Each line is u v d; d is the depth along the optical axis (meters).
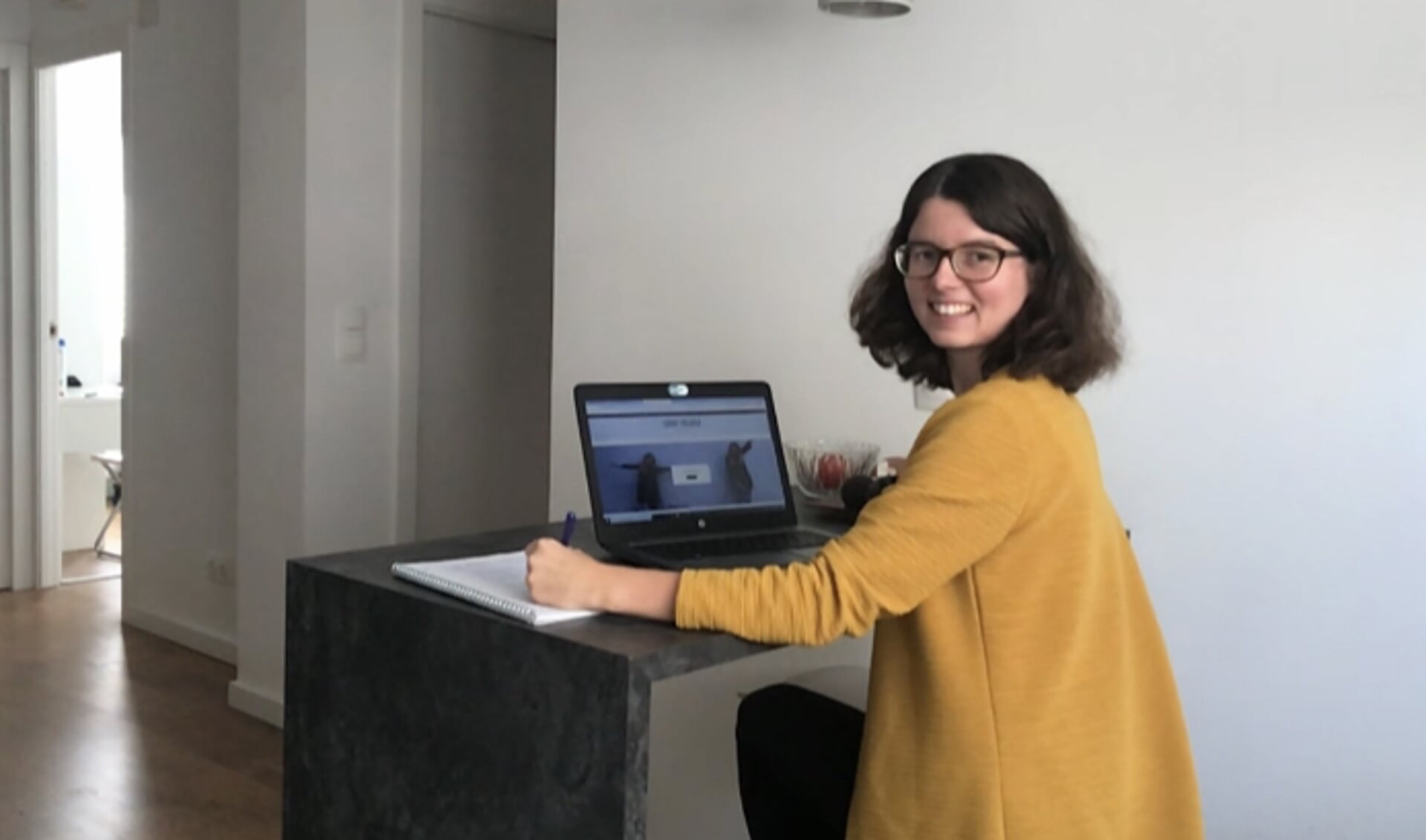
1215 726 2.24
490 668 1.44
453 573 1.58
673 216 2.86
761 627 1.38
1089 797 1.41
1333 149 2.05
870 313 1.68
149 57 4.62
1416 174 1.98
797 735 1.82
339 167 3.72
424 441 4.07
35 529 5.34
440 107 4.02
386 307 3.88
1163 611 2.27
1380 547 2.05
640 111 2.90
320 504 3.76
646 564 1.63
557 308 3.10
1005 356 1.51
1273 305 2.12
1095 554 1.44
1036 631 1.40
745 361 2.76
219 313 4.45
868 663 2.49
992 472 1.37
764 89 2.69
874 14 2.31
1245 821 2.23
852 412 2.59
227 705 3.99
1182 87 2.18
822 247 2.62
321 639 1.63
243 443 3.91
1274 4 2.09
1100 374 1.51
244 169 3.84
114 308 6.45
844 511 2.03
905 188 2.50
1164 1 2.19
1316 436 2.10
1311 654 2.13
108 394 6.07
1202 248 2.18
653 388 1.85
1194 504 2.22
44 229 5.18
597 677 1.33
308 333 3.68
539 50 4.33
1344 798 2.12
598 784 1.34
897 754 1.46
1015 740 1.39
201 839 3.01
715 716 2.70
